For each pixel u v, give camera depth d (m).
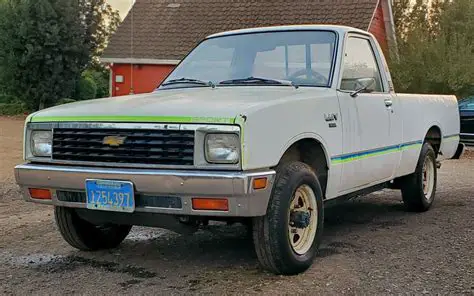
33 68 24.52
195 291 4.23
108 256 5.25
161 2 24.89
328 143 4.86
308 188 4.62
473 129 14.20
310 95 4.78
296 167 4.52
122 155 4.23
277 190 4.34
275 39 5.75
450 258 5.07
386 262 4.94
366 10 20.91
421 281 4.44
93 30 25.77
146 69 23.06
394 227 6.34
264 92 4.84
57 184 4.48
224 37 6.09
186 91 5.23
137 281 4.50
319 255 5.15
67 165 4.48
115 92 23.52
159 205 4.16
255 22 22.38
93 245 5.35
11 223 6.54
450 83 16.03
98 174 4.25
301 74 5.38
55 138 4.53
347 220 6.75
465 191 8.77
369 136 5.55
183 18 23.83
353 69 5.66
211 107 4.14
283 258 4.39
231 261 5.02
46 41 24.00
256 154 4.03
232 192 3.92
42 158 4.60
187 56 6.16
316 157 4.91
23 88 24.97
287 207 4.36
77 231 5.19
